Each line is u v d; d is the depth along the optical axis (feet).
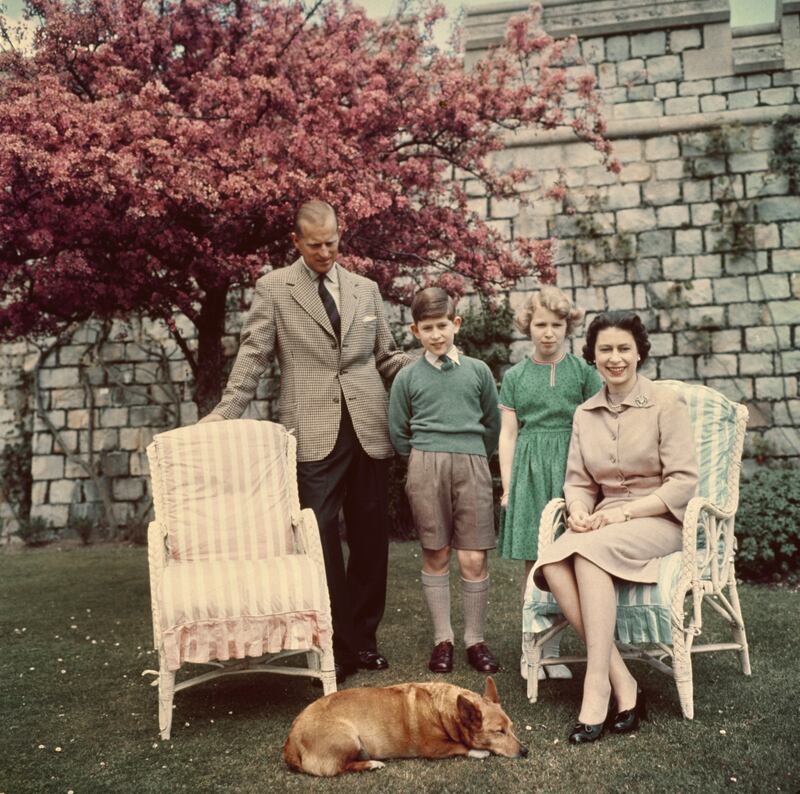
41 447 31.07
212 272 18.58
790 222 27.17
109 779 8.22
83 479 30.78
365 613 12.21
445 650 11.60
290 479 11.60
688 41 28.09
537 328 11.56
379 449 12.21
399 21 20.92
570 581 9.37
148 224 17.19
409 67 20.66
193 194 16.40
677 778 7.59
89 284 18.35
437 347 11.59
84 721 10.14
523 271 21.01
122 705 10.76
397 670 11.76
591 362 10.83
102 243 17.75
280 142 17.72
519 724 9.28
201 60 20.52
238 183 16.48
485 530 11.70
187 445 11.21
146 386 30.91
